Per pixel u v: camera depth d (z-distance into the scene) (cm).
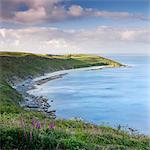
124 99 7519
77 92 8762
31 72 13112
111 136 1908
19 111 2883
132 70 17212
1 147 1128
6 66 11931
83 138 1580
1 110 2823
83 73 15188
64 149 1215
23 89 9225
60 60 18475
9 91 7050
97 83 10950
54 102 7131
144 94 8294
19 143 1158
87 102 7119
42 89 9369
